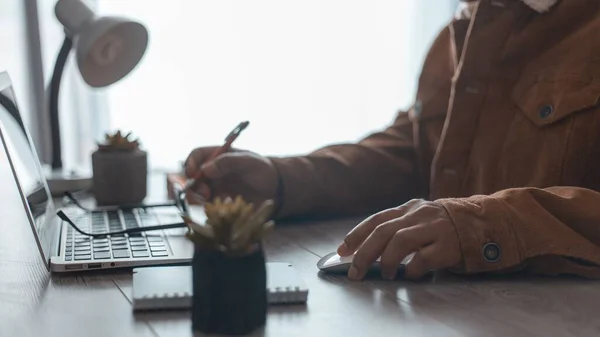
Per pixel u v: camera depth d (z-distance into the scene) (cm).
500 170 108
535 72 107
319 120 259
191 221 65
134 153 127
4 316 70
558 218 84
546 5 105
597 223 83
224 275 64
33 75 213
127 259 85
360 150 126
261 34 247
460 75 114
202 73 242
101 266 84
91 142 226
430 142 131
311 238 104
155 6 234
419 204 86
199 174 114
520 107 107
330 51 257
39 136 214
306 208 117
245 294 64
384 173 126
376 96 263
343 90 260
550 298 76
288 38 251
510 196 84
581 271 82
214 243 64
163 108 239
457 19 126
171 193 133
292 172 116
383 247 81
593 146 98
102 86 146
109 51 142
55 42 216
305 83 255
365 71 261
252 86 248
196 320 65
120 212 118
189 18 238
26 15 211
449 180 115
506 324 68
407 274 80
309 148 259
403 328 67
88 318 69
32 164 105
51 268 84
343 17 257
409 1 262
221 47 243
